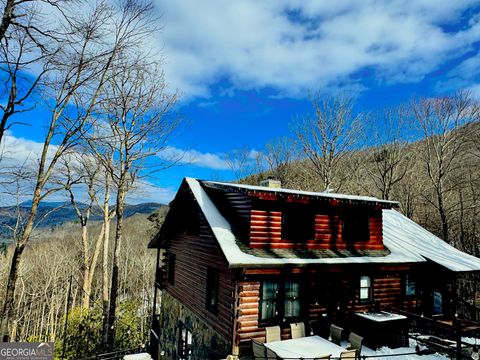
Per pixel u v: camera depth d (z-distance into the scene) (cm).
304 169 3416
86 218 2536
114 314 1672
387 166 3047
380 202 1367
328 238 1317
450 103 2673
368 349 1120
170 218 1709
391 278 1373
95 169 2247
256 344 953
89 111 1248
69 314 1952
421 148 2930
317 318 1182
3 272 2848
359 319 1192
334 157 2973
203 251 1331
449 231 2755
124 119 1745
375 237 1437
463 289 2156
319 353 888
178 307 1574
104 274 2338
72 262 3566
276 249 1172
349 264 1203
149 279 3834
